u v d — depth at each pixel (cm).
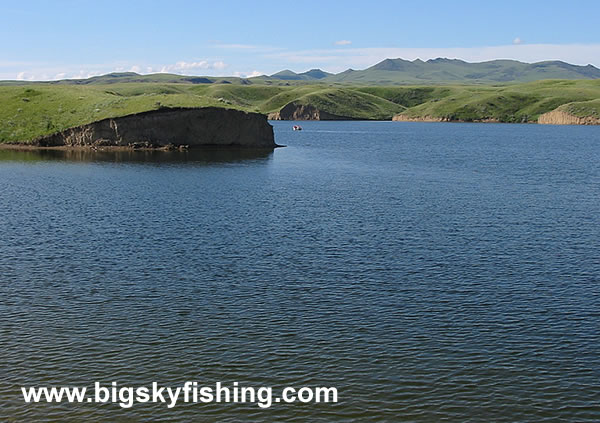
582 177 10119
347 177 9675
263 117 15338
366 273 4188
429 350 2998
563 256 4691
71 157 11900
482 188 8556
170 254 4600
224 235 5244
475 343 3083
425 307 3553
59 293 3712
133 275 4078
